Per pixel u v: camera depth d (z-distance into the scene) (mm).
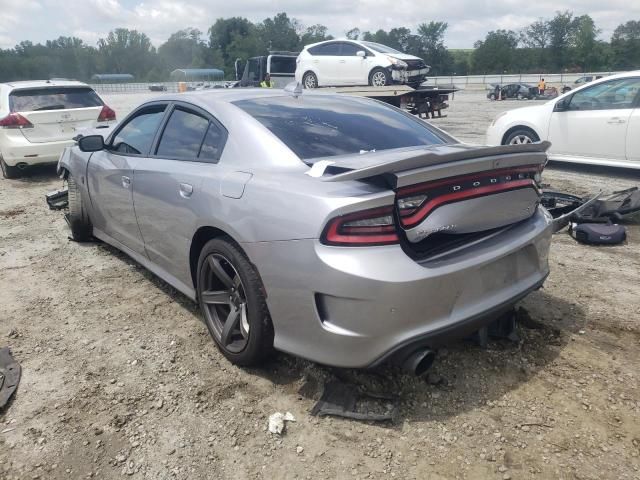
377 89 11719
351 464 2342
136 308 3850
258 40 119312
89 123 8945
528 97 35719
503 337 3207
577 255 4809
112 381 2959
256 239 2633
